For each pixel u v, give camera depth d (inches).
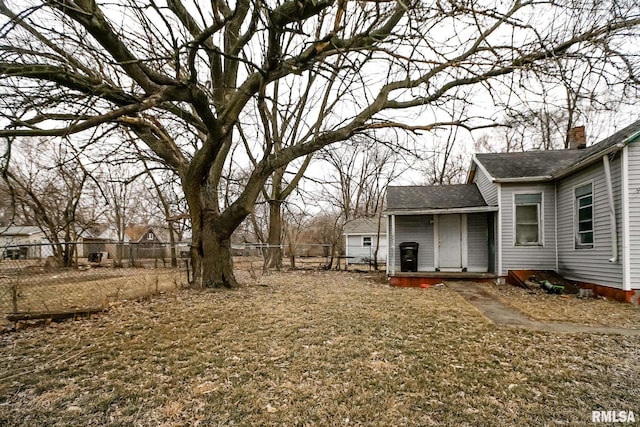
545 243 424.8
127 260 820.6
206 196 366.6
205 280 364.8
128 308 265.4
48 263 621.9
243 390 128.1
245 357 161.2
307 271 678.5
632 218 304.2
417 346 177.0
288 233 943.7
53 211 701.3
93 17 180.7
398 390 128.3
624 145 299.9
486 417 110.5
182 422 107.8
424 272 474.9
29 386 132.6
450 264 498.9
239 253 1226.6
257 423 106.9
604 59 167.6
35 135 170.9
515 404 118.6
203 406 117.2
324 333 199.0
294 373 143.3
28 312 235.1
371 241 1112.8
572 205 388.5
